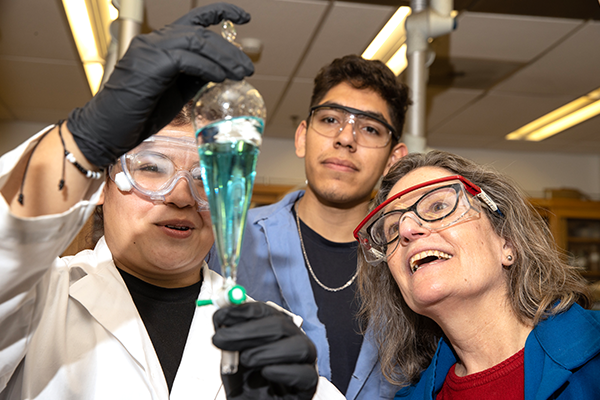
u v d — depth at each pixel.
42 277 0.77
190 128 1.02
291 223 1.89
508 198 1.29
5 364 0.84
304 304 1.71
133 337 1.01
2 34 3.59
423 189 1.28
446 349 1.37
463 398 1.21
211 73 0.70
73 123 0.72
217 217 0.72
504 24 3.41
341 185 1.75
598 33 3.52
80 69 4.17
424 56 2.33
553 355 1.08
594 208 5.93
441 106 5.05
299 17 3.34
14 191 0.72
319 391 1.17
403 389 1.45
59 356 0.97
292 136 6.16
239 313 0.72
